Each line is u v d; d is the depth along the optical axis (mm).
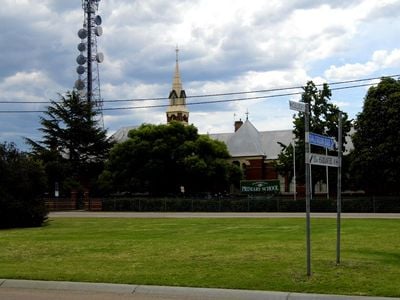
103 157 77062
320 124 57000
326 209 52188
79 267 13250
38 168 36188
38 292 10727
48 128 75438
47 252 16922
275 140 86562
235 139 85188
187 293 10352
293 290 10086
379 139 51250
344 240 19875
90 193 71000
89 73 83188
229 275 11680
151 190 69125
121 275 11930
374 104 51188
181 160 65938
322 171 59844
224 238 21812
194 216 45000
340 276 11297
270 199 54625
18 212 33656
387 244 18234
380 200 50625
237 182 72000
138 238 22406
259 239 20984
